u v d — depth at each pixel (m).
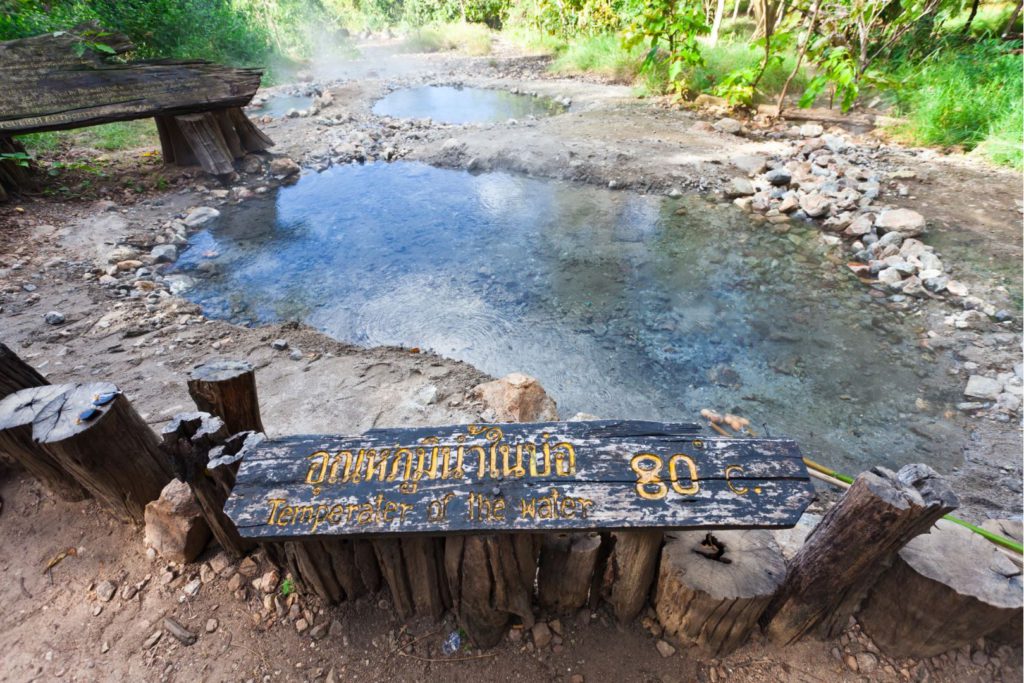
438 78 13.17
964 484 2.96
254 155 7.86
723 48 10.12
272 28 15.88
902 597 1.89
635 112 9.29
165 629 2.16
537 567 2.07
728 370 3.92
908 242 5.06
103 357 3.91
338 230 6.18
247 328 4.43
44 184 6.76
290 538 1.68
